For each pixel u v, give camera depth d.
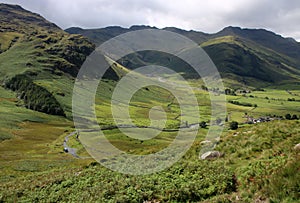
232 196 13.91
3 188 24.12
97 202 16.12
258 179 14.32
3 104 174.50
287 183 12.67
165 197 15.62
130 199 15.88
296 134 20.27
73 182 20.58
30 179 25.75
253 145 20.48
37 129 134.75
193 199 15.20
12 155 85.19
